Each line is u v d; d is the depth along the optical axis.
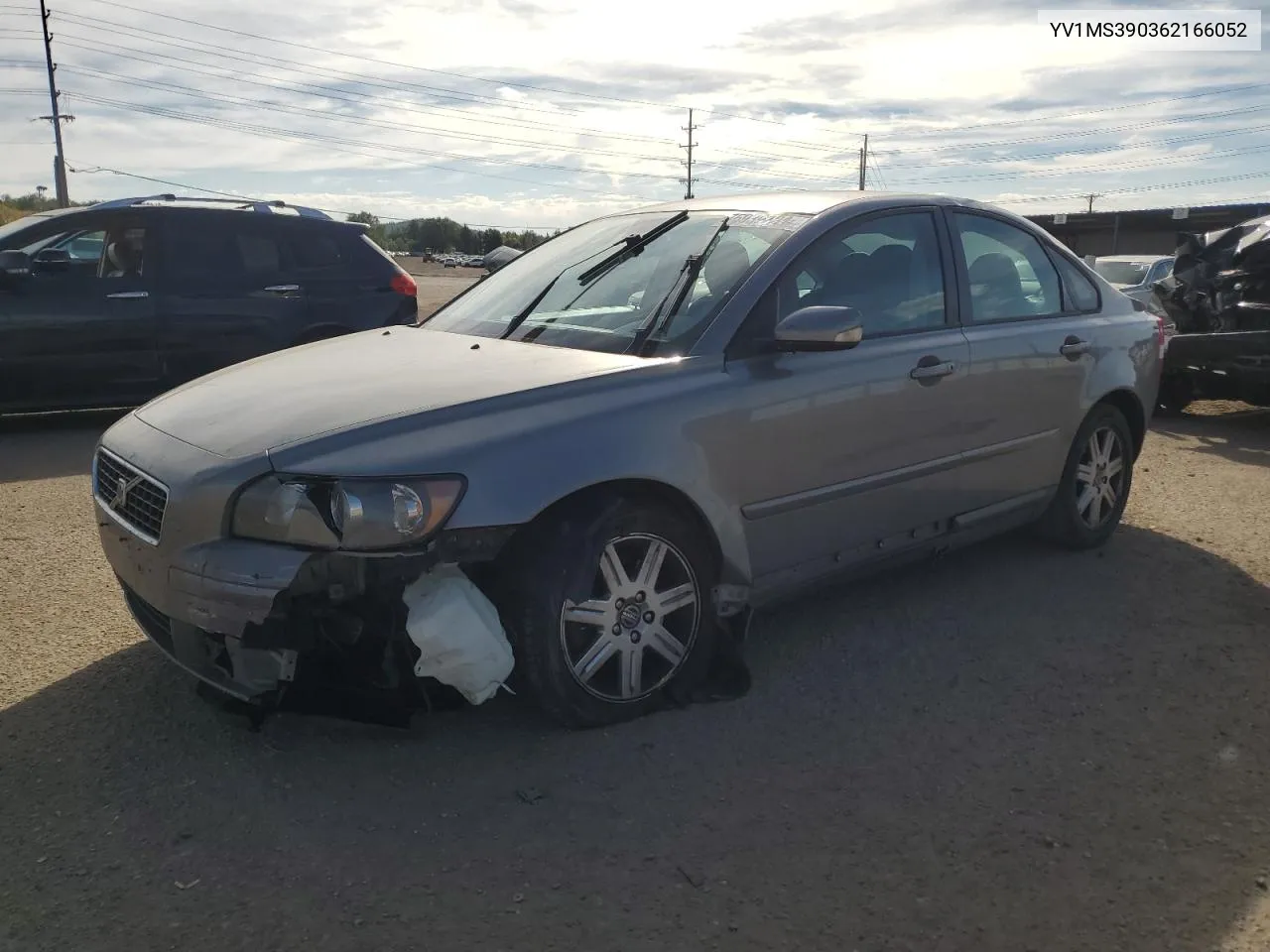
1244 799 3.07
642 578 3.40
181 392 3.80
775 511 3.71
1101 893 2.63
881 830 2.90
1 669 3.83
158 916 2.52
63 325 8.30
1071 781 3.16
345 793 3.04
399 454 2.98
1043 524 5.17
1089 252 41.50
